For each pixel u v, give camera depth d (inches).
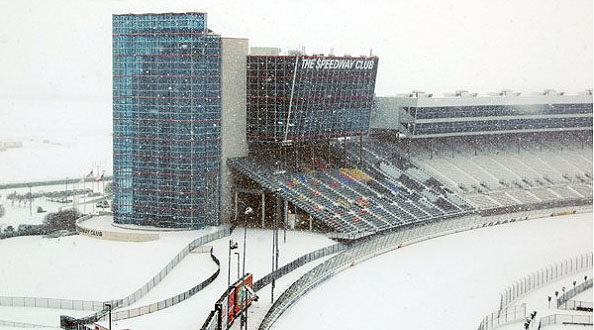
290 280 6289.4
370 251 7460.6
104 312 5083.7
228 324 4965.6
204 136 7721.5
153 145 7667.3
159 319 5142.7
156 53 7559.1
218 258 6801.2
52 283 5821.9
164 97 7588.6
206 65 7647.6
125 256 6614.2
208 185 7829.7
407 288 6417.3
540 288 6678.2
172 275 6230.3
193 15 7514.8
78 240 7303.2
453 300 6141.7
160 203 7716.5
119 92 7691.9
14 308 5329.7
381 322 5541.3
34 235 7829.7
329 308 5812.0
